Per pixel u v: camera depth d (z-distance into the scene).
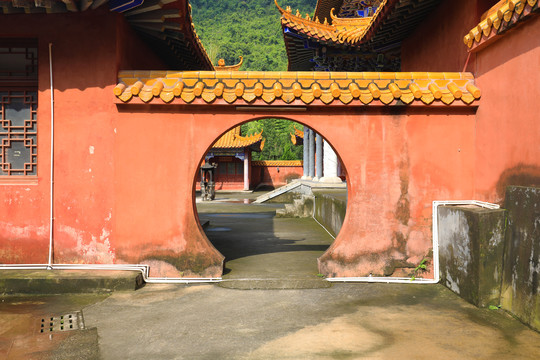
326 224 12.91
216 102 6.32
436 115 6.51
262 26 81.75
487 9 6.24
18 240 6.38
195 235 6.53
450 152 6.51
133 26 7.09
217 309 5.21
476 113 6.41
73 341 4.27
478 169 6.32
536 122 4.84
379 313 5.06
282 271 6.99
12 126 6.56
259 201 23.00
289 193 23.06
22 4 5.46
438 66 7.62
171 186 6.49
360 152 6.53
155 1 6.09
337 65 11.46
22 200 6.38
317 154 19.86
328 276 6.54
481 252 5.16
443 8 7.37
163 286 6.20
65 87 6.37
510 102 5.41
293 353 3.97
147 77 6.46
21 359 3.87
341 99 6.32
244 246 9.62
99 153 6.41
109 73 6.35
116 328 4.61
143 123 6.46
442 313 5.04
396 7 7.31
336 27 11.73
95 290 5.90
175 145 6.48
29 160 6.61
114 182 6.43
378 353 3.97
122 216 6.45
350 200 6.60
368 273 6.52
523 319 4.68
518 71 5.21
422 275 6.48
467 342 4.22
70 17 6.34
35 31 6.32
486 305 5.20
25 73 6.61
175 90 6.24
